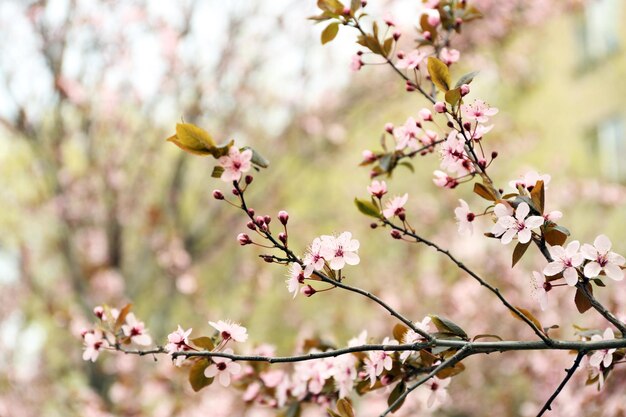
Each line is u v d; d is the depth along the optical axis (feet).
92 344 7.70
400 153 8.43
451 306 25.08
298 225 34.17
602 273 6.31
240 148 6.46
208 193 31.27
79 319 25.11
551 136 39.63
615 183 36.83
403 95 31.91
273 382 9.67
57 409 27.27
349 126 33.63
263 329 34.60
